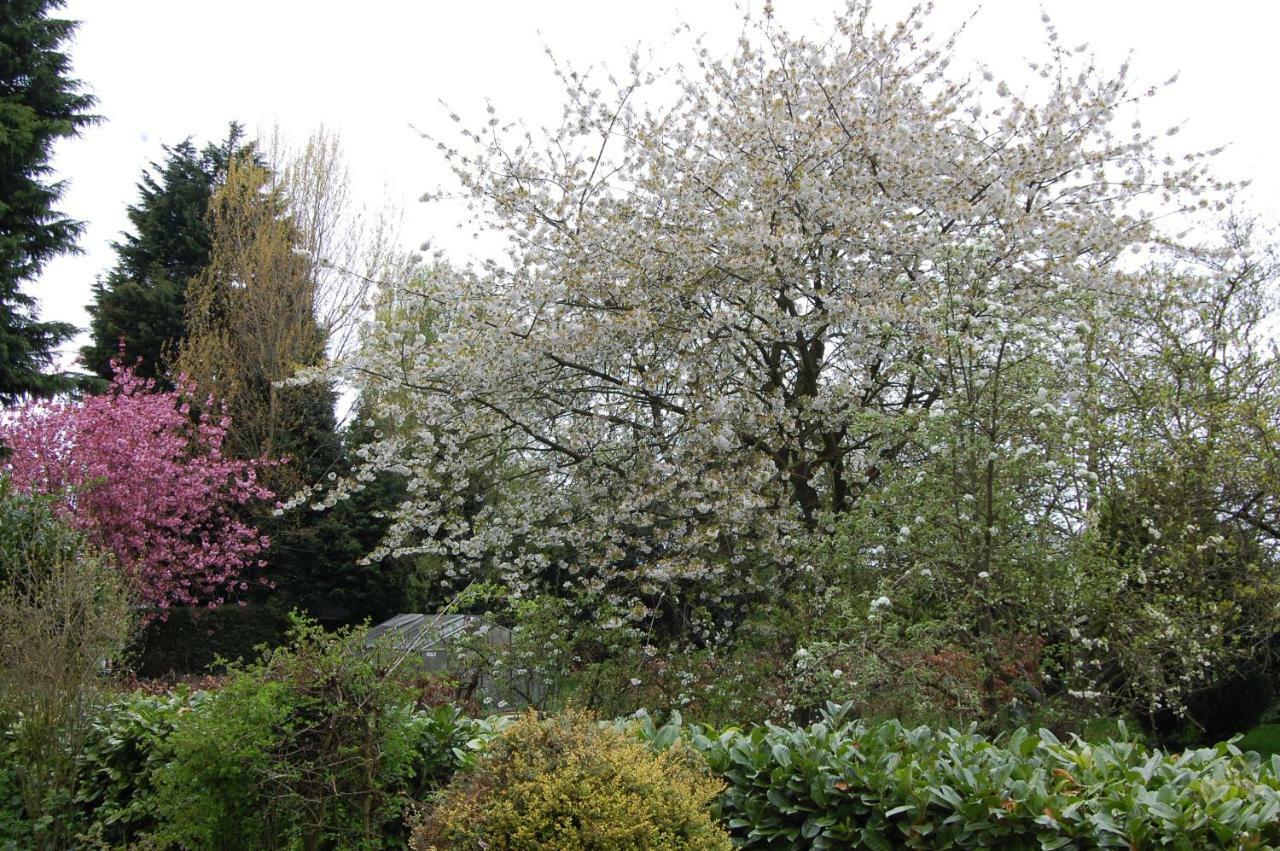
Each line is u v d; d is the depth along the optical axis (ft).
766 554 26.66
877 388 27.02
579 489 29.01
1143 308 29.14
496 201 28.53
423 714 16.55
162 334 70.13
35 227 57.98
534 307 26.45
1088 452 23.04
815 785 11.73
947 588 20.17
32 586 18.62
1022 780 10.91
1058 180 28.27
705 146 28.48
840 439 28.71
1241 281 33.78
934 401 25.30
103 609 19.24
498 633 28.96
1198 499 25.21
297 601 61.98
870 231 26.05
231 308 66.49
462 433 28.71
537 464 31.45
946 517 19.81
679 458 26.32
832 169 27.25
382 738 14.25
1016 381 20.29
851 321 25.64
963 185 27.48
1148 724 32.37
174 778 13.99
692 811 10.67
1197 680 26.61
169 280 72.49
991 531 19.02
